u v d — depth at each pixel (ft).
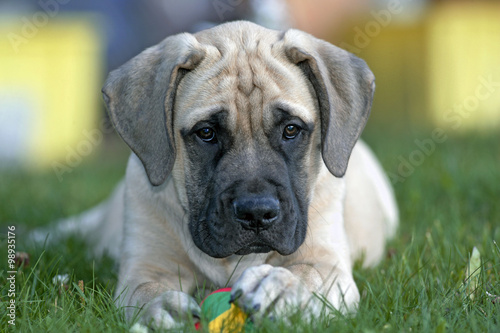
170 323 14.25
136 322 14.75
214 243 16.31
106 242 23.91
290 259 18.01
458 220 24.04
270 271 14.58
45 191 34.55
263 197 15.65
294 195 16.93
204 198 16.93
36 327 14.75
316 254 17.89
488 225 23.43
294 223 16.43
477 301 15.56
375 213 22.94
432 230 23.72
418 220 25.90
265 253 17.78
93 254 23.43
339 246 18.47
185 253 18.15
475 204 27.17
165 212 18.13
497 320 14.29
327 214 18.44
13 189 34.65
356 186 22.43
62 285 16.70
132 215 18.79
